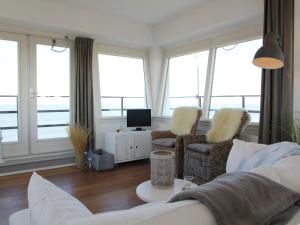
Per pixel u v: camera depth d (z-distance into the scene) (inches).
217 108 166.4
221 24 146.2
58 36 164.7
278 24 111.9
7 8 135.0
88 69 170.6
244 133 138.3
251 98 144.6
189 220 28.3
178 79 199.3
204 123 165.2
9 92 150.8
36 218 35.2
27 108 155.6
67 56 169.6
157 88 208.4
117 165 169.8
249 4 128.9
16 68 152.0
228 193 32.9
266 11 116.4
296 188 43.9
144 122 189.8
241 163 77.7
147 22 186.4
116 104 196.5
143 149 180.4
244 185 35.8
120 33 177.3
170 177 80.7
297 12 109.0
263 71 116.8
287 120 109.0
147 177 143.7
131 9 161.5
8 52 149.7
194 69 184.5
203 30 158.6
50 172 152.8
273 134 112.7
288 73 109.2
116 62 195.9
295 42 109.7
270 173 43.8
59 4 151.3
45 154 162.6
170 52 201.3
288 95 109.3
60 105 168.4
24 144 154.9
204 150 121.0
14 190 121.8
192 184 81.9
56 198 38.5
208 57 169.5
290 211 37.3
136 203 108.0
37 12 143.8
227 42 155.8
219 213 29.6
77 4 153.0
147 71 208.1
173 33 177.8
